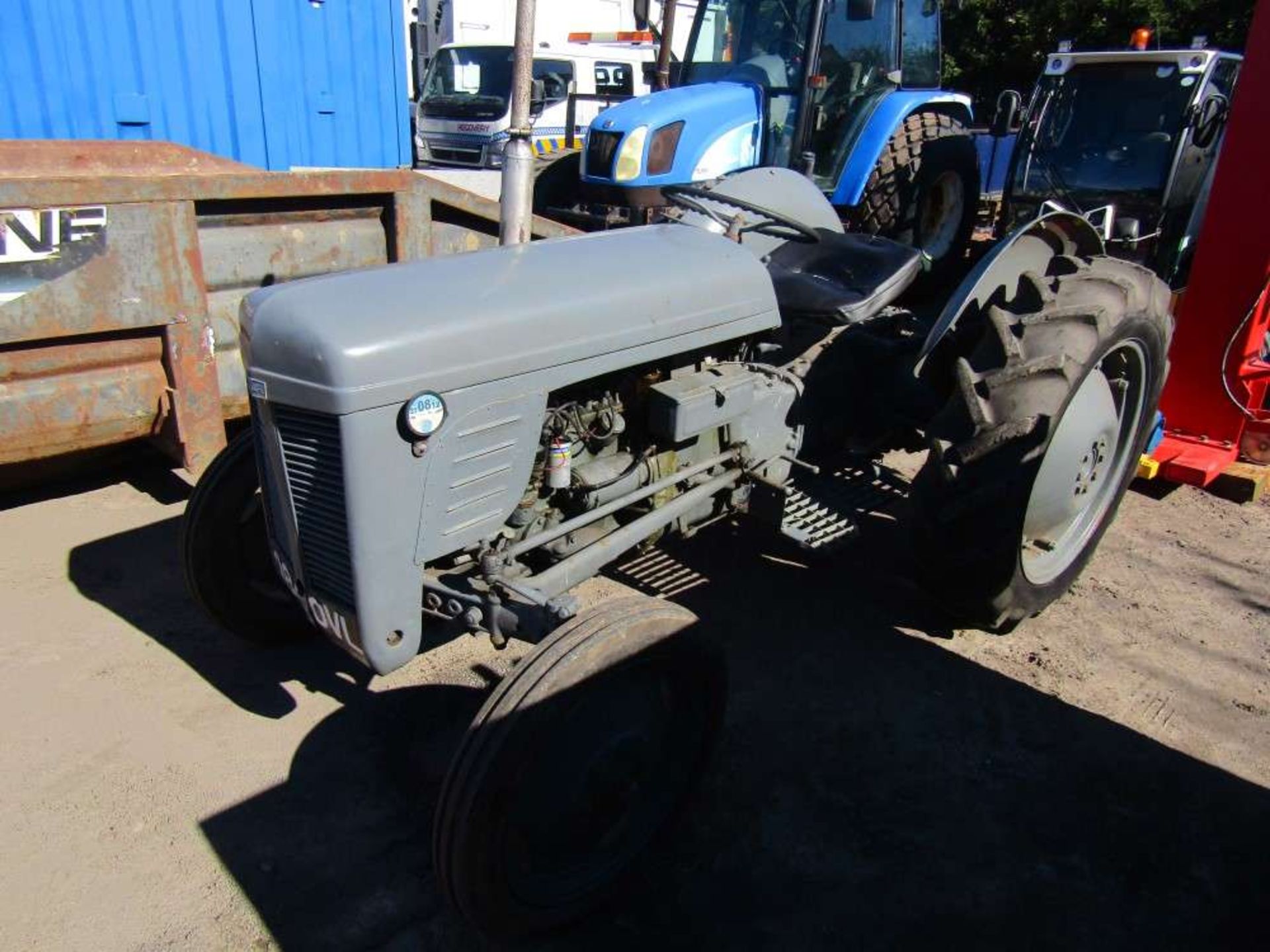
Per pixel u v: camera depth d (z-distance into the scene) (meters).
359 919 2.12
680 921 2.14
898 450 3.84
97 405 3.35
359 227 3.95
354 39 5.79
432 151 12.50
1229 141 4.05
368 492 1.95
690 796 2.33
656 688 2.20
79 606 3.21
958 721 2.81
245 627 2.89
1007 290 3.11
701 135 6.18
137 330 3.37
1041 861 2.33
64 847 2.27
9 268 3.00
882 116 6.34
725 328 2.65
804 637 3.18
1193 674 3.06
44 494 3.98
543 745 1.91
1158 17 15.24
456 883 1.87
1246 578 3.65
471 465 2.11
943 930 2.13
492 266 2.31
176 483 4.11
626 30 14.69
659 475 2.62
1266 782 2.61
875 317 3.48
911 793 2.53
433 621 2.76
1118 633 3.28
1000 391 2.78
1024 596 3.00
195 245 3.38
